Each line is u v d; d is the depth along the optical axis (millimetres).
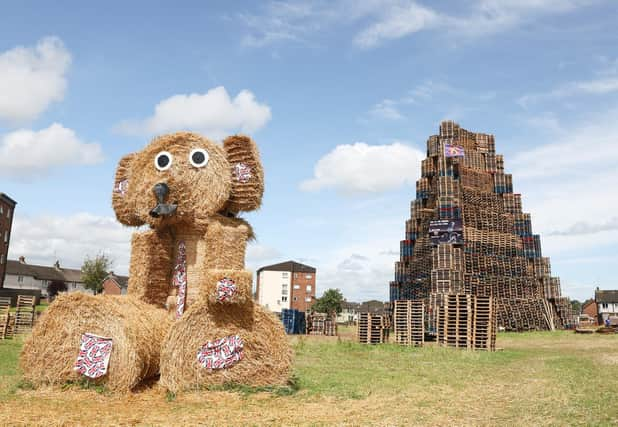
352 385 11070
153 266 11555
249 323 9938
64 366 9523
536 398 9656
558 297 50406
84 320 9586
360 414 8188
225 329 9766
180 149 11336
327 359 16938
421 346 23750
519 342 29938
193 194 11234
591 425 7387
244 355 9836
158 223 11414
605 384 11414
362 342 26453
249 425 7305
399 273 52469
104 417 7684
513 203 51344
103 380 9367
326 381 11523
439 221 44500
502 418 7910
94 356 9375
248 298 9820
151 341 9680
